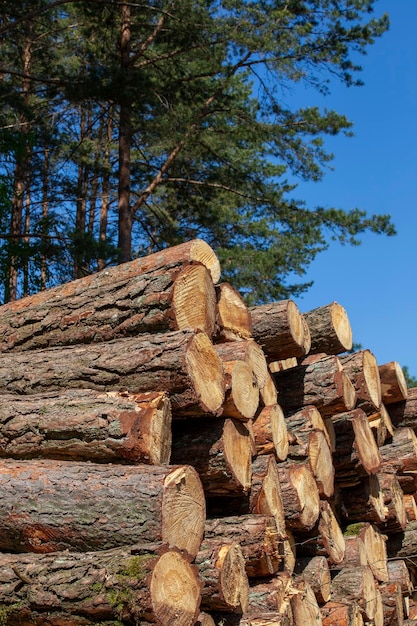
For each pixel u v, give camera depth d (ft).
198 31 53.06
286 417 20.98
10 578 13.09
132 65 56.29
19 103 54.24
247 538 16.38
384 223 55.98
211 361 16.33
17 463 15.20
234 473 16.43
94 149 67.36
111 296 18.66
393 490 24.45
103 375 16.56
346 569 20.76
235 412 16.83
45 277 60.85
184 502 13.83
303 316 24.14
